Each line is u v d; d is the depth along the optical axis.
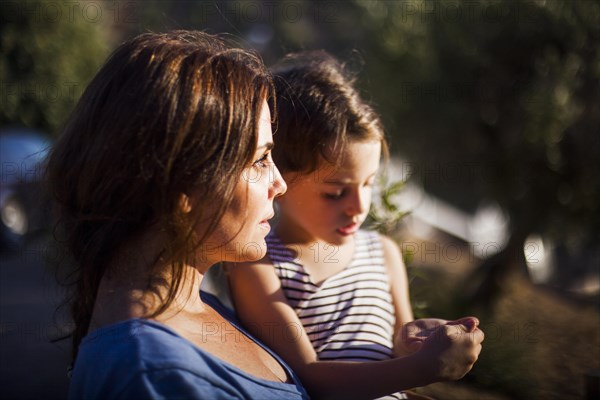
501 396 3.36
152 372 1.05
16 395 3.22
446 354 1.43
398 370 1.46
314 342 1.66
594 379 2.01
